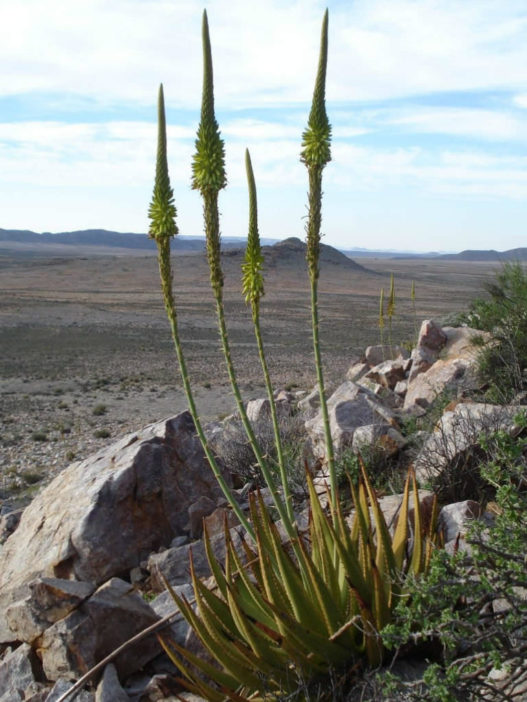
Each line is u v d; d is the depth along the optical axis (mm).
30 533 7297
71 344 61750
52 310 94375
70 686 4801
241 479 9188
